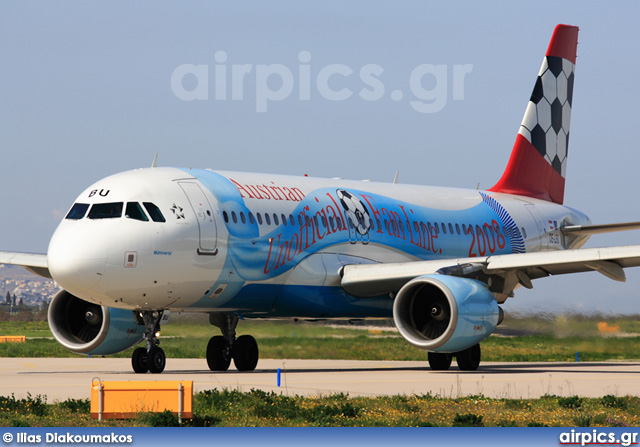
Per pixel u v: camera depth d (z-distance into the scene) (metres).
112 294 72.38
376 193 95.94
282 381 69.00
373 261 91.62
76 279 71.00
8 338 160.00
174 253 74.06
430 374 80.38
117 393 45.44
